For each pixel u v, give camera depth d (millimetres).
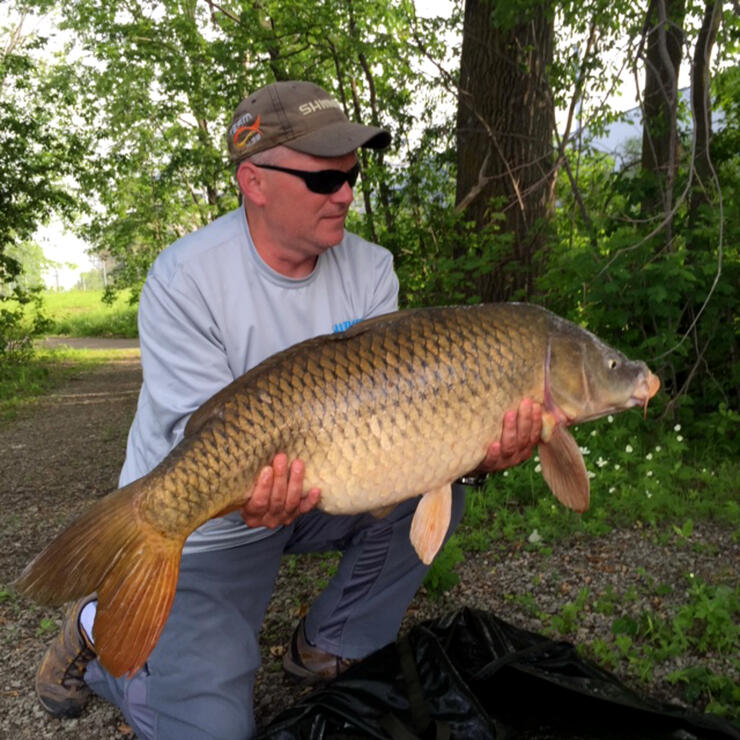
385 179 4684
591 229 3098
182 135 8906
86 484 3234
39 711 1382
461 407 1001
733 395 3051
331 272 1259
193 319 1146
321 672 1361
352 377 968
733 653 1422
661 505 2199
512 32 4102
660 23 2584
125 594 897
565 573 1812
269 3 5621
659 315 2783
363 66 5277
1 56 8977
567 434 1061
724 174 3205
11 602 1854
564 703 1175
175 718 1104
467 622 1340
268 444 946
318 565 1936
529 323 1037
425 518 1041
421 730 1094
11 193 8320
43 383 7500
